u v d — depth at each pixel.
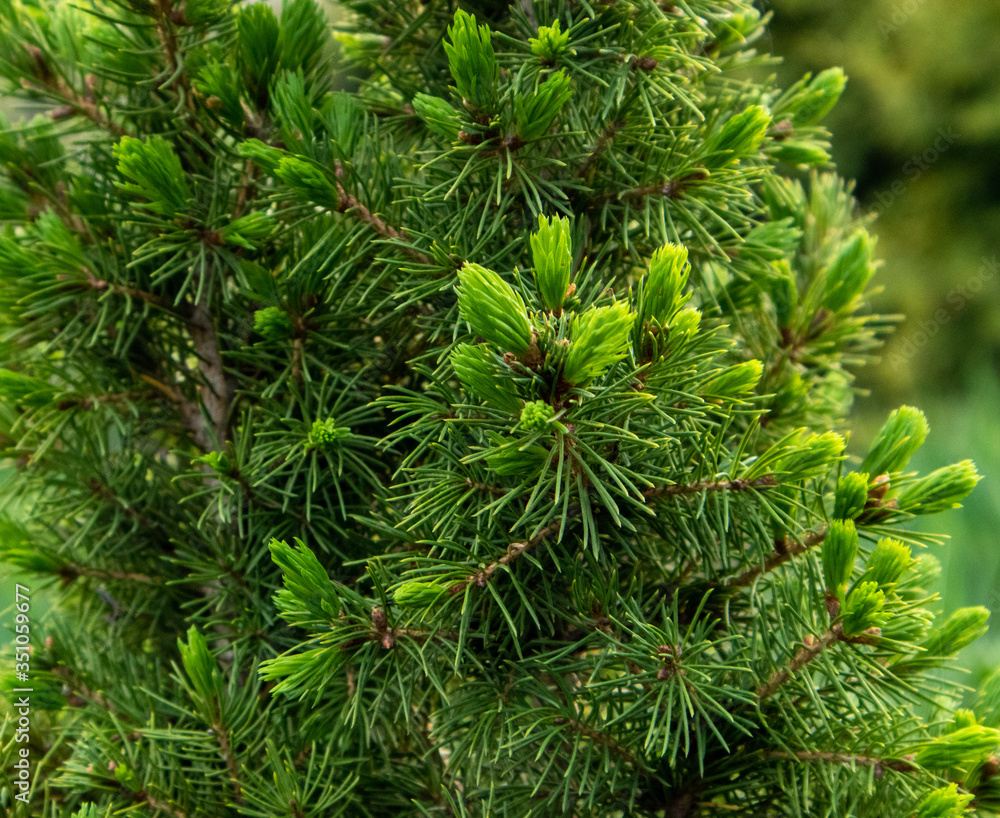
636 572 0.57
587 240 0.57
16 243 0.59
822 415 0.63
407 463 0.55
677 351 0.52
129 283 0.60
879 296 2.76
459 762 0.55
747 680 0.56
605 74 0.56
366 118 0.58
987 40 2.67
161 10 0.57
